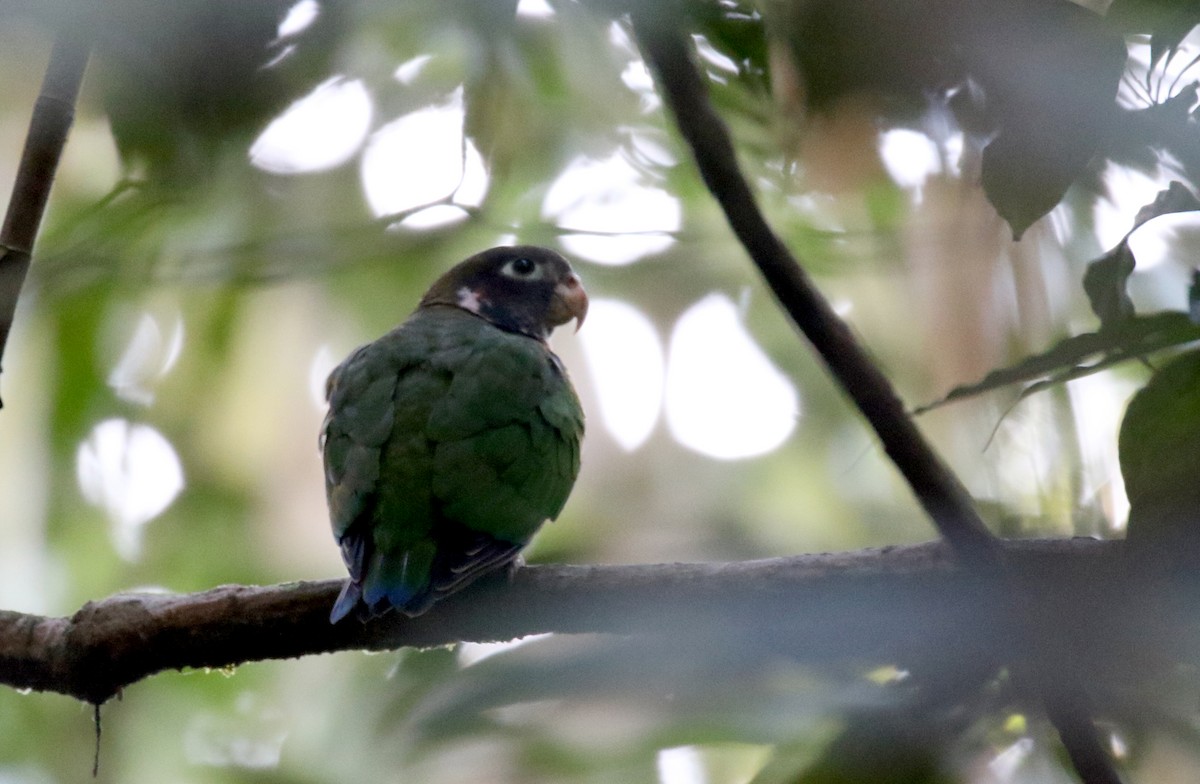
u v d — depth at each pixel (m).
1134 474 5.54
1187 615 6.92
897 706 6.30
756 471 16.05
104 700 8.97
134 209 11.55
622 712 6.96
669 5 6.19
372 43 10.24
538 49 10.83
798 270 6.32
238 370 15.29
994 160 6.21
